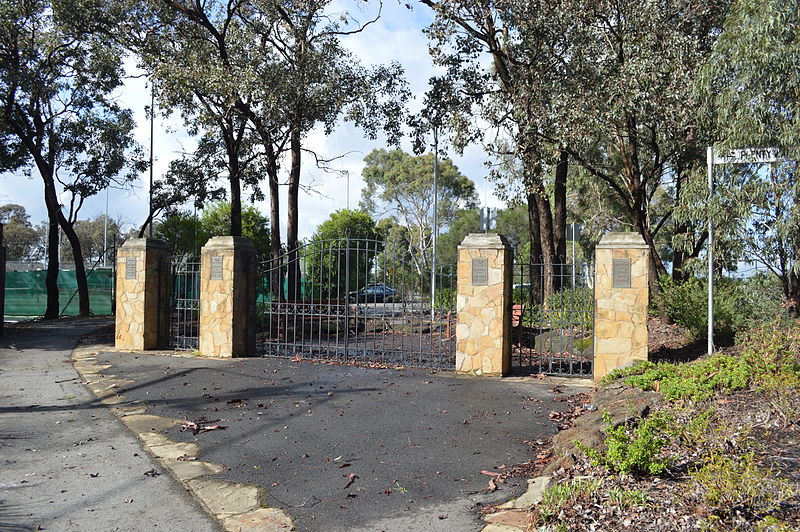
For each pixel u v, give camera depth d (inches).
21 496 199.8
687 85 483.8
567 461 215.2
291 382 380.2
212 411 313.7
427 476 217.9
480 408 314.5
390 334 650.8
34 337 613.6
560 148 549.0
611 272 372.8
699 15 540.1
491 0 568.4
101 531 173.5
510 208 682.2
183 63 662.5
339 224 997.8
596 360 374.9
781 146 388.5
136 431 278.4
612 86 511.2
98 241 2331.4
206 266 483.5
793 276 427.8
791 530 140.4
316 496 200.2
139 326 514.3
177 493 203.6
